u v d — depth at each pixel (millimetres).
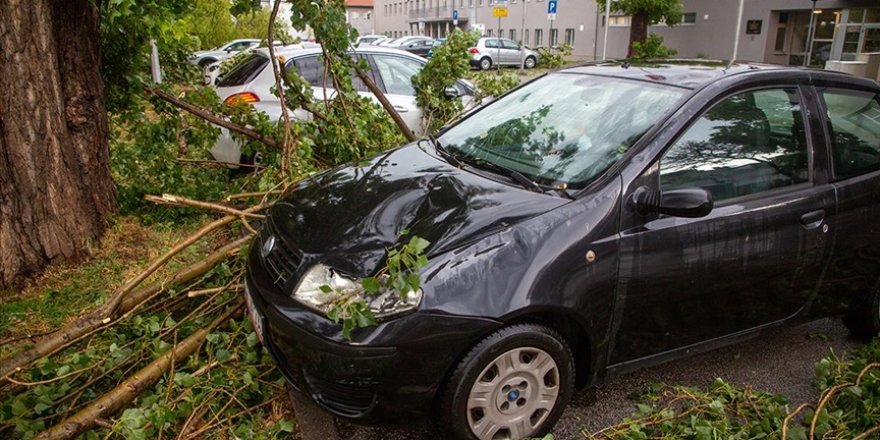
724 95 3338
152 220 5273
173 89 6555
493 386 2768
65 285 4246
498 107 4094
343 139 5391
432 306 2596
